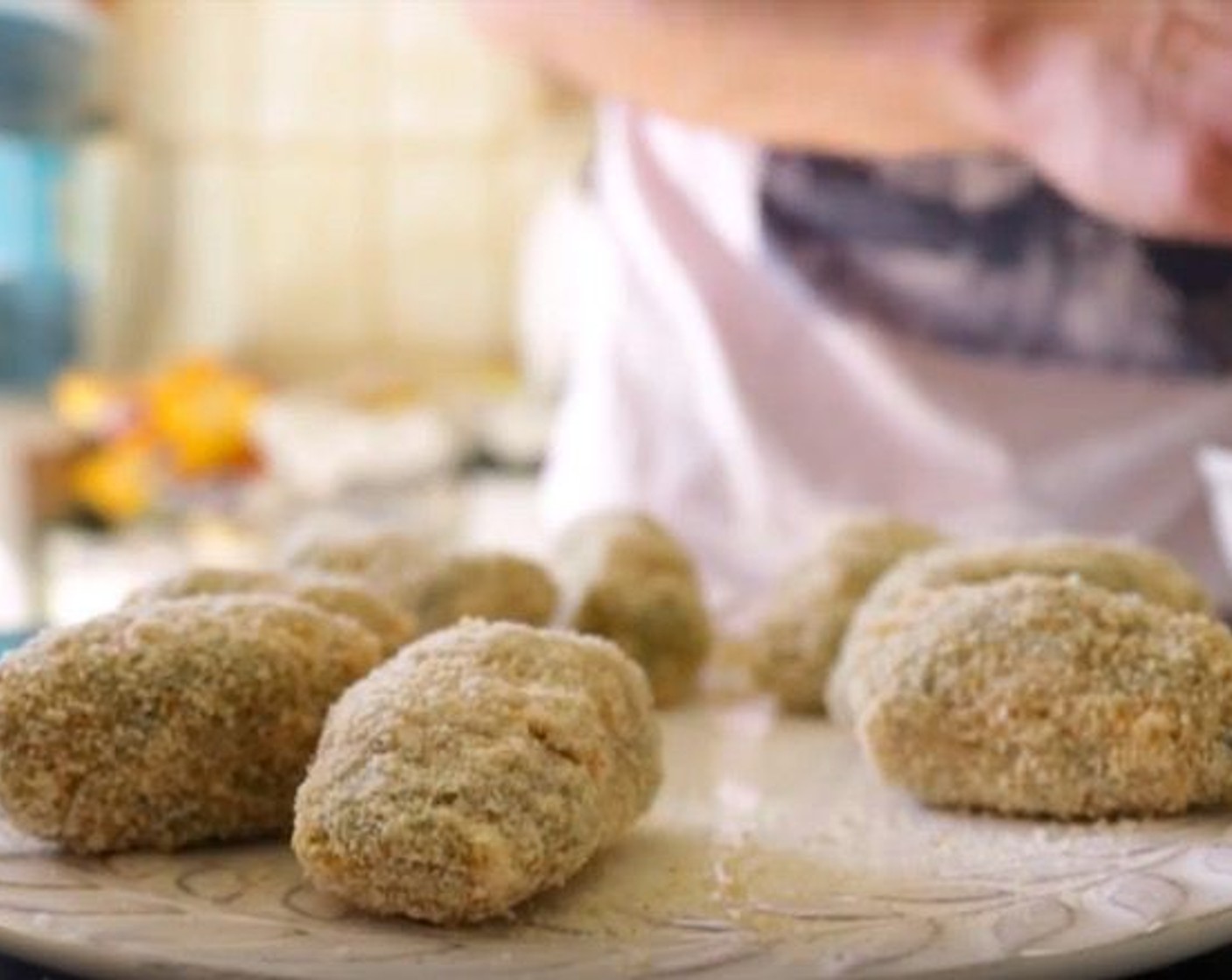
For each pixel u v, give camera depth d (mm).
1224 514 589
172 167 1787
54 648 412
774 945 351
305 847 365
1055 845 404
